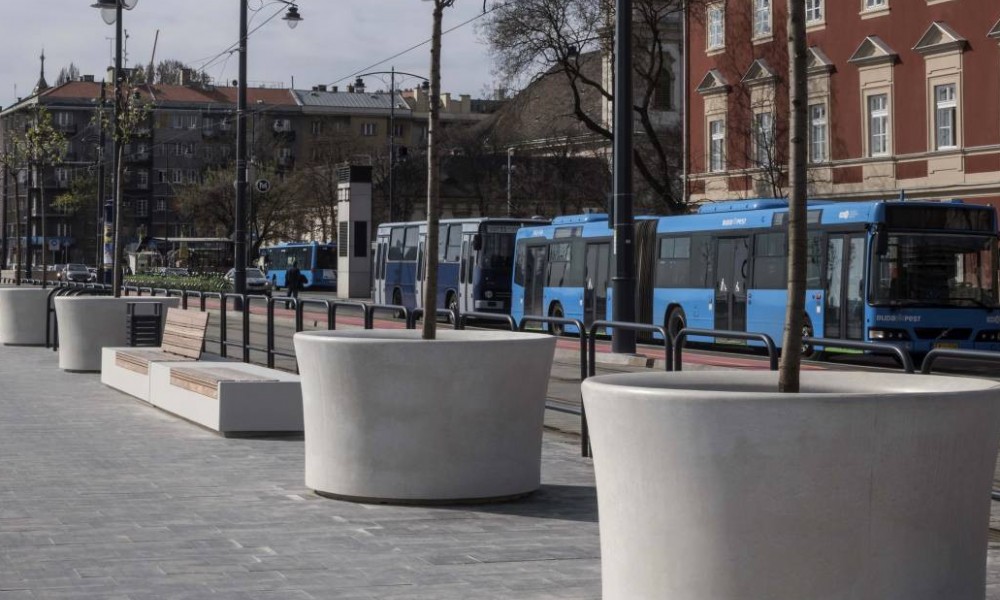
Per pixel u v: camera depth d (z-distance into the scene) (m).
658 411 5.11
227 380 12.69
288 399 12.77
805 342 9.43
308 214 100.69
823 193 45.31
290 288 55.97
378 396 8.93
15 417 14.19
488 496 9.02
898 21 42.47
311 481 9.37
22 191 135.38
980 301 25.30
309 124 143.38
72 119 132.00
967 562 5.12
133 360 16.08
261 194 96.44
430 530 8.12
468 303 41.56
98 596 6.39
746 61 48.59
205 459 11.16
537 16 46.84
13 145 41.44
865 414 4.89
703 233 29.55
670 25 73.31
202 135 135.62
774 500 4.95
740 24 48.84
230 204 97.50
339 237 62.38
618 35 22.77
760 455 4.95
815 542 4.94
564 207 75.12
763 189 47.44
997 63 39.00
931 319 25.00
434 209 9.65
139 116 28.77
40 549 7.51
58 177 132.50
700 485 5.05
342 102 147.00
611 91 70.81
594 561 7.26
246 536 7.92
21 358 22.78
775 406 4.92
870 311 24.83
